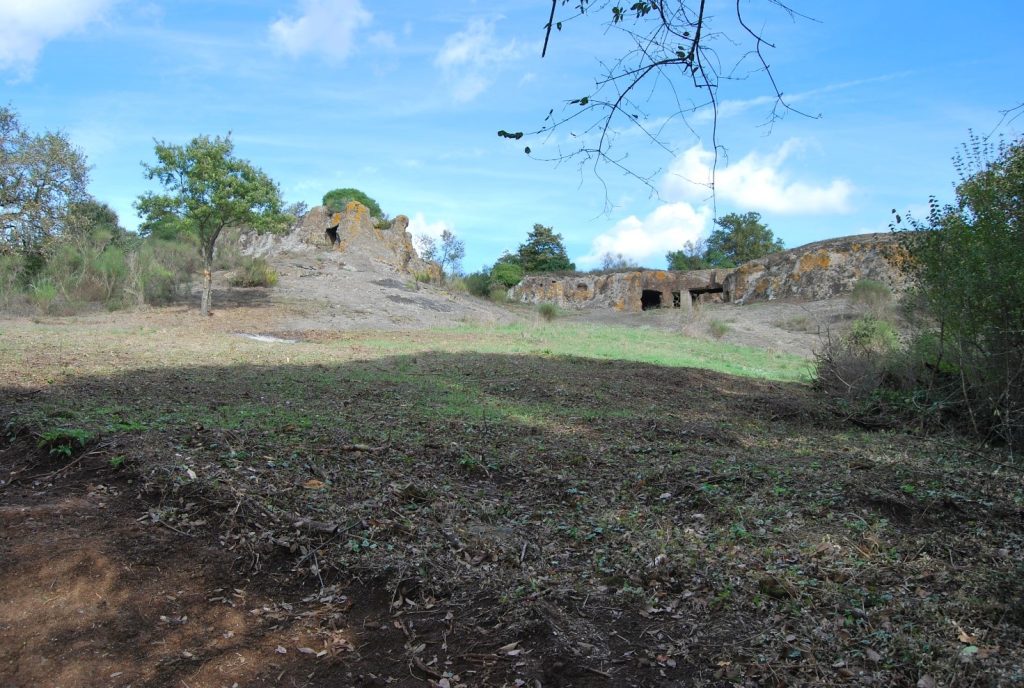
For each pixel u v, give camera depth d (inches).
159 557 170.2
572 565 180.1
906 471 258.7
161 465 209.6
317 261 1320.1
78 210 981.8
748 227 2190.0
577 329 911.0
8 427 249.4
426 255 1953.7
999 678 126.1
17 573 159.8
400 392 393.4
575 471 254.8
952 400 399.5
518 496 229.0
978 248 366.0
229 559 171.8
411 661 138.2
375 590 162.9
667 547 184.9
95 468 215.9
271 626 150.6
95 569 162.7
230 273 1143.0
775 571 170.7
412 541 183.0
